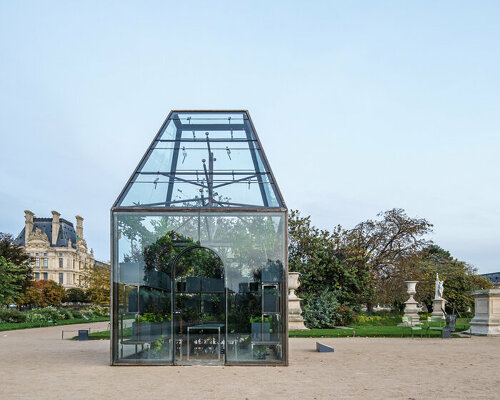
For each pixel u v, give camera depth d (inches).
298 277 1039.0
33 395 326.3
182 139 550.3
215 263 523.2
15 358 540.4
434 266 2028.8
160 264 498.6
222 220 503.8
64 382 377.4
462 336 850.8
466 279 1993.1
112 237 494.3
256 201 518.0
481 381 381.7
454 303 1968.5
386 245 1653.5
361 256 1227.9
